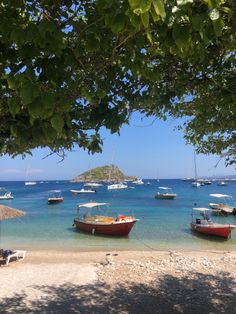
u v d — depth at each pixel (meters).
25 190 133.88
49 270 16.19
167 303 11.08
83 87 3.40
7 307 10.48
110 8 2.42
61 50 2.84
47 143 4.38
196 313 10.12
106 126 3.96
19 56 2.80
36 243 27.95
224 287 12.84
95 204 38.41
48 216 46.66
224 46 4.55
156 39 3.39
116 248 25.98
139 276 14.69
